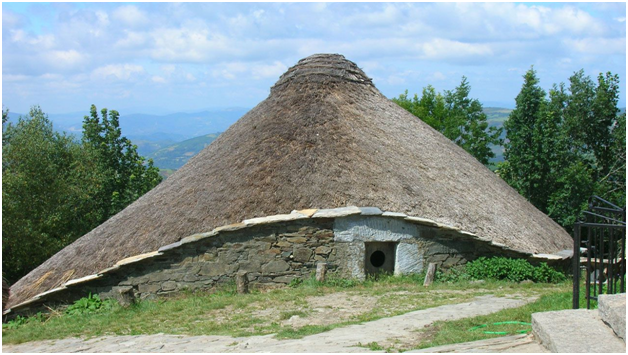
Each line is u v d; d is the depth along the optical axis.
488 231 15.83
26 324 14.07
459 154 20.56
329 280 14.38
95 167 33.81
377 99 20.09
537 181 33.22
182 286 14.75
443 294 12.82
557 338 6.20
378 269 15.24
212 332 10.23
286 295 13.18
